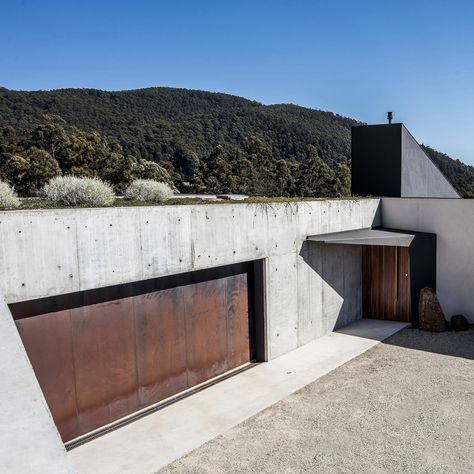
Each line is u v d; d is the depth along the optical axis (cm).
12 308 529
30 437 193
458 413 637
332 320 1059
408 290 1109
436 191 1648
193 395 728
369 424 615
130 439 595
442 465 516
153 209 655
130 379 663
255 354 882
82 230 572
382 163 1444
